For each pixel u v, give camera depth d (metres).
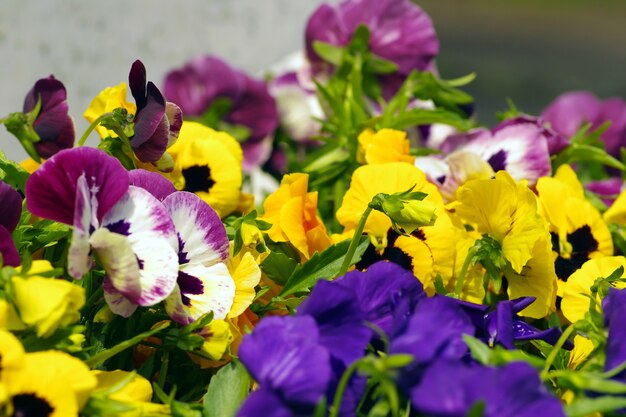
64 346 0.81
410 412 0.80
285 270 0.89
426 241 0.91
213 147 0.93
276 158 1.39
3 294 0.79
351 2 1.15
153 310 0.86
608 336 0.81
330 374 0.78
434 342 0.78
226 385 0.82
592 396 0.80
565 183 0.97
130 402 0.80
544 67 7.49
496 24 9.42
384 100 1.14
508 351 0.79
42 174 0.82
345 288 0.80
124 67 1.60
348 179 1.03
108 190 0.83
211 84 1.30
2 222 0.83
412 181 0.91
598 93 6.78
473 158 0.95
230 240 0.89
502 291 0.95
